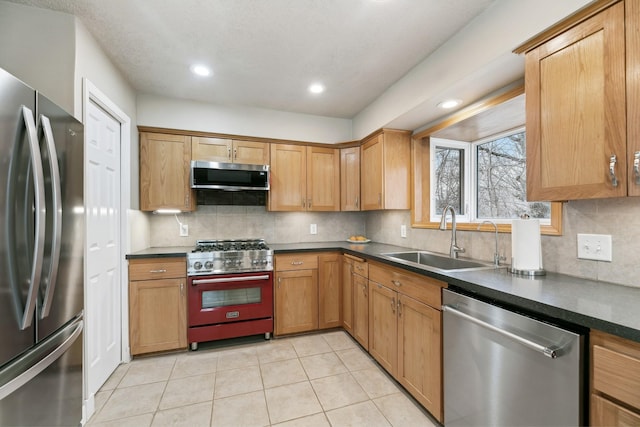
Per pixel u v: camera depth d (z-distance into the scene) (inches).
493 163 91.0
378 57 79.6
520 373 42.6
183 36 70.4
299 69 86.5
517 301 41.8
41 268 43.4
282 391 72.7
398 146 104.5
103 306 75.3
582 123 43.5
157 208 101.4
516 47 53.4
